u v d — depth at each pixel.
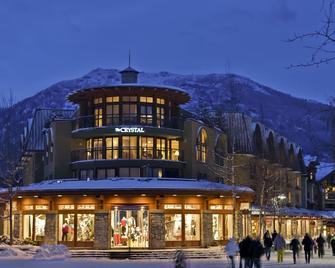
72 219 51.28
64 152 61.53
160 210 50.41
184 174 59.97
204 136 63.06
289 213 76.38
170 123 59.44
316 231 93.81
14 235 54.16
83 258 45.34
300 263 38.44
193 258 45.88
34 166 73.56
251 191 55.59
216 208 53.44
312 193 105.44
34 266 36.53
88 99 59.91
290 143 91.50
